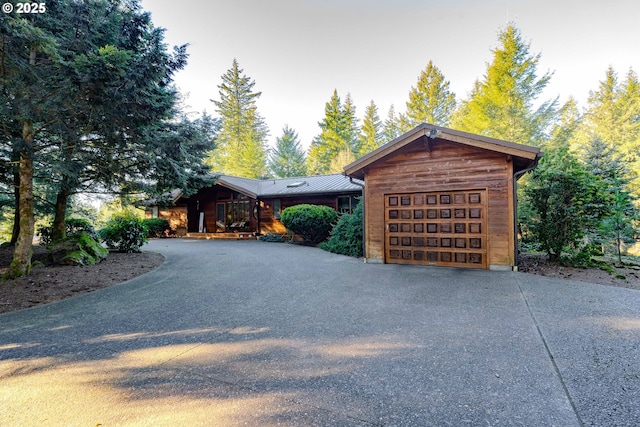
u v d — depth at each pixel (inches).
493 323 142.7
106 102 213.2
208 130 358.0
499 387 89.4
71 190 327.6
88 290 220.4
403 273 269.1
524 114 677.3
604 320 143.9
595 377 93.8
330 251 429.7
